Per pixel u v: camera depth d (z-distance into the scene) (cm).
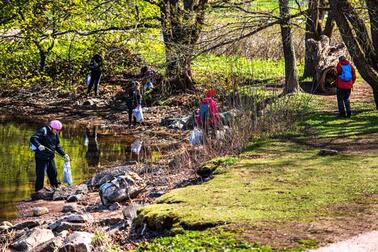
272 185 1122
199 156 1585
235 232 859
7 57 2927
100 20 2950
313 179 1148
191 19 2269
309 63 2756
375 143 1487
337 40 2967
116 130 2372
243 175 1216
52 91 3080
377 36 1889
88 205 1398
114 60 3086
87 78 2995
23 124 2495
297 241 809
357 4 1961
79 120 2573
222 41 2153
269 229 862
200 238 855
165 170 1600
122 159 1886
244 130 1597
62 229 1142
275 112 1725
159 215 973
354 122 1789
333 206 966
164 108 2630
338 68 1880
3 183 1628
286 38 2361
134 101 2430
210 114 1711
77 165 1827
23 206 1425
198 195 1077
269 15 1961
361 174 1169
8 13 2800
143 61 2830
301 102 2016
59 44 3284
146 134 2266
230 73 2334
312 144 1505
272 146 1493
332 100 2214
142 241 952
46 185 1616
